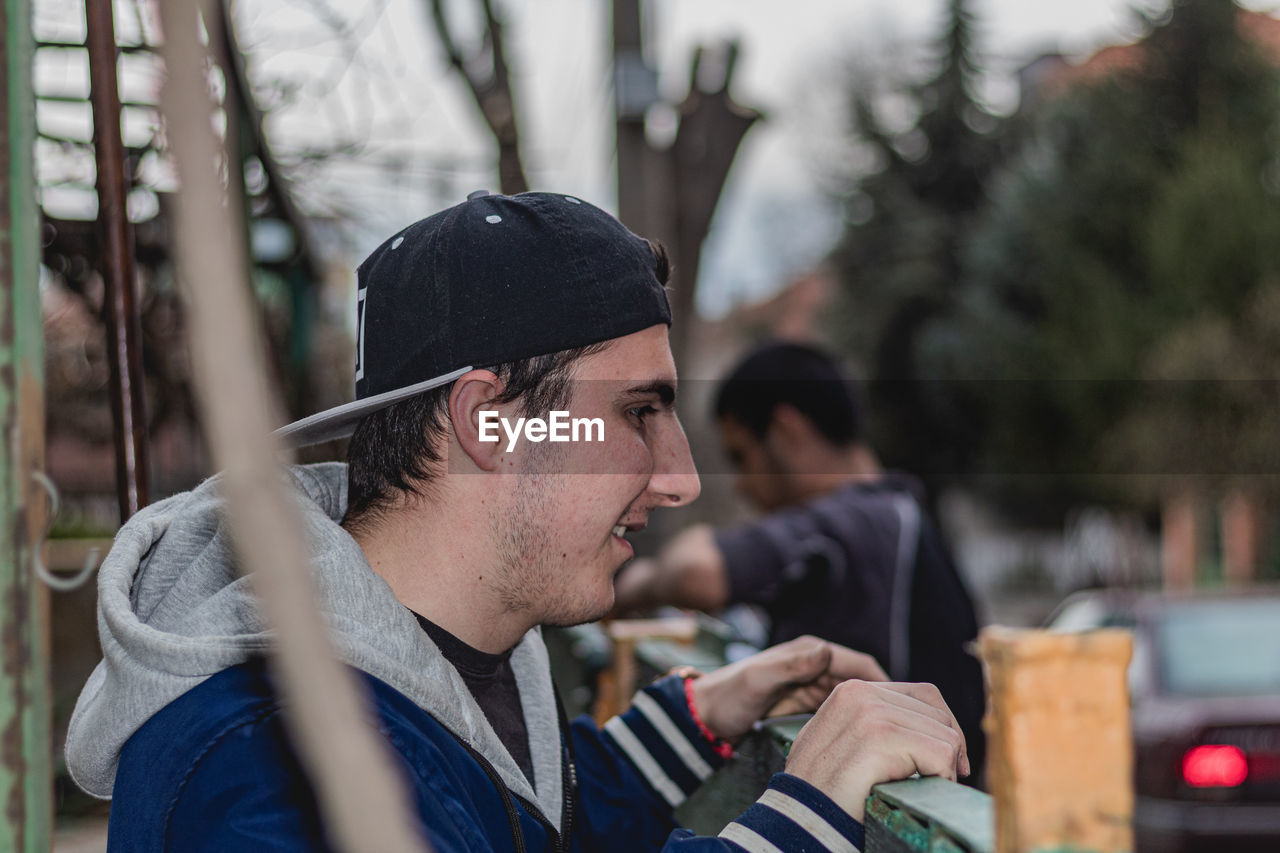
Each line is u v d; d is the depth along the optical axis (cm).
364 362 114
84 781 105
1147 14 2283
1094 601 761
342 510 123
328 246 474
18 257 73
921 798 79
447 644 108
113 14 140
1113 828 58
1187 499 1814
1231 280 1914
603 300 108
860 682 98
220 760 84
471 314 106
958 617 206
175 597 101
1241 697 539
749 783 141
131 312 142
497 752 105
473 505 108
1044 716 59
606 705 232
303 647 32
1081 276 2238
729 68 587
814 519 204
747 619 290
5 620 73
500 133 590
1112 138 2264
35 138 76
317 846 78
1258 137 2091
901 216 3197
